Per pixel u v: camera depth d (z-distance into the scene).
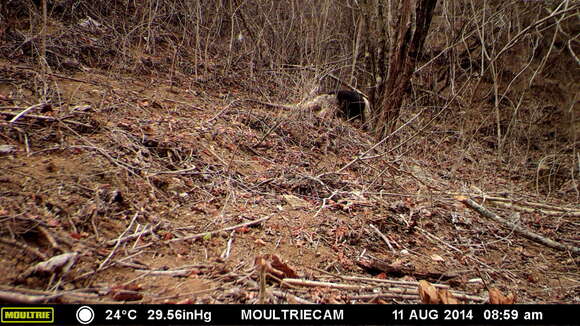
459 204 3.14
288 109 4.23
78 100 2.82
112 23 4.39
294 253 1.98
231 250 1.88
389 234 2.42
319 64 5.08
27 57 3.26
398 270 2.02
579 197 4.24
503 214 3.19
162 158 2.50
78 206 1.81
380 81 5.34
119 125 2.65
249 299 1.54
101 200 1.90
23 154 2.06
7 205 1.68
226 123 3.42
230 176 2.60
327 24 5.71
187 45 4.87
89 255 1.59
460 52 6.90
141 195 2.08
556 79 7.05
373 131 4.73
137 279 1.55
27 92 2.70
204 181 2.45
